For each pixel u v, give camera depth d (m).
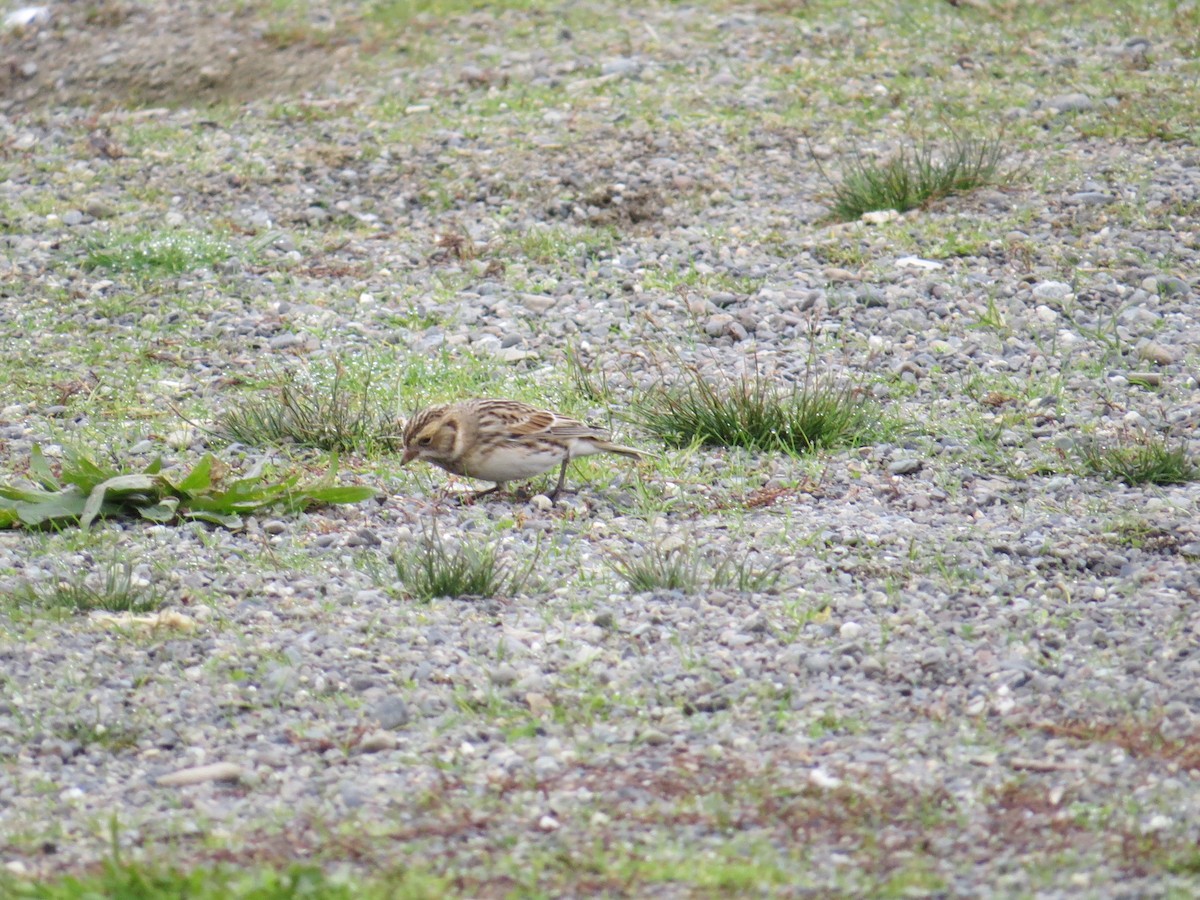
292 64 33.91
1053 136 28.03
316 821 10.57
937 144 27.95
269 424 18.64
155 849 10.29
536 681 12.66
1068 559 15.02
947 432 18.45
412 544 15.60
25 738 11.95
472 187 27.42
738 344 21.30
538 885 9.73
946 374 20.16
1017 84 30.48
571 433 16.58
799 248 24.36
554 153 28.55
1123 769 11.12
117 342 21.88
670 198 26.69
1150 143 27.48
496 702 12.33
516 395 19.61
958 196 25.80
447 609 14.07
